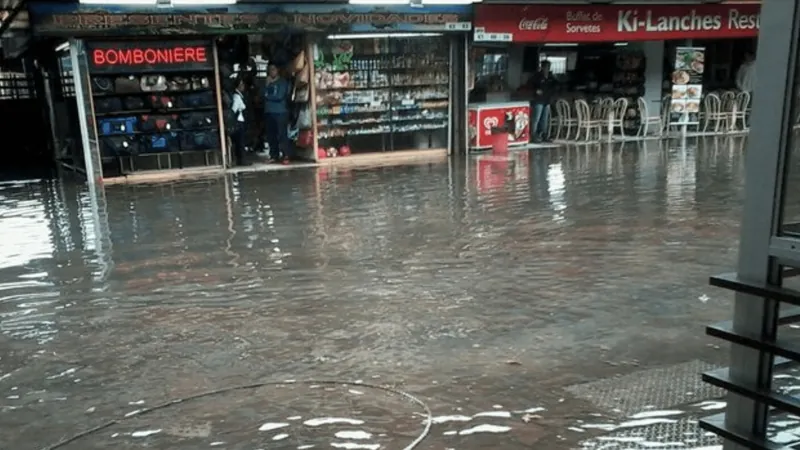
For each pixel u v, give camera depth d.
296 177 11.27
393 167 12.19
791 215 2.06
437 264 6.00
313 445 3.18
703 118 16.50
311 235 7.17
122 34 11.05
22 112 16.45
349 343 4.32
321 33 12.52
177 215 8.42
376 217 7.98
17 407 3.62
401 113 13.58
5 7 12.25
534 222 7.48
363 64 13.11
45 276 5.95
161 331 4.61
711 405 3.42
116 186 10.89
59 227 7.92
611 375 3.79
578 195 8.95
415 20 12.82
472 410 3.45
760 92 1.98
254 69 13.74
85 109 11.16
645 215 7.64
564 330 4.44
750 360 2.10
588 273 5.62
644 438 3.15
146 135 11.62
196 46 11.67
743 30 15.71
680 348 4.12
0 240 7.34
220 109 12.03
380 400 3.58
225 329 4.61
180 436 3.30
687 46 16.14
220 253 6.55
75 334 4.60
